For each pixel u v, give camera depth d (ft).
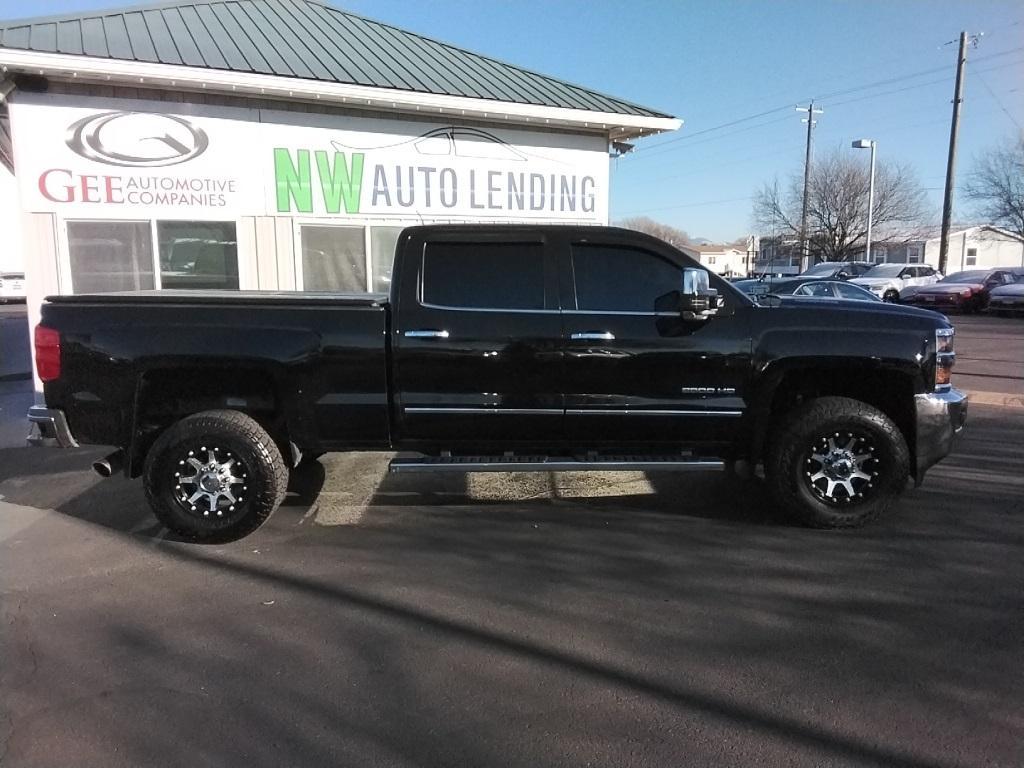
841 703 9.97
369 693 10.34
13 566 15.05
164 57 27.76
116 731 9.48
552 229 16.74
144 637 12.02
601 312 16.53
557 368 16.40
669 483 20.74
